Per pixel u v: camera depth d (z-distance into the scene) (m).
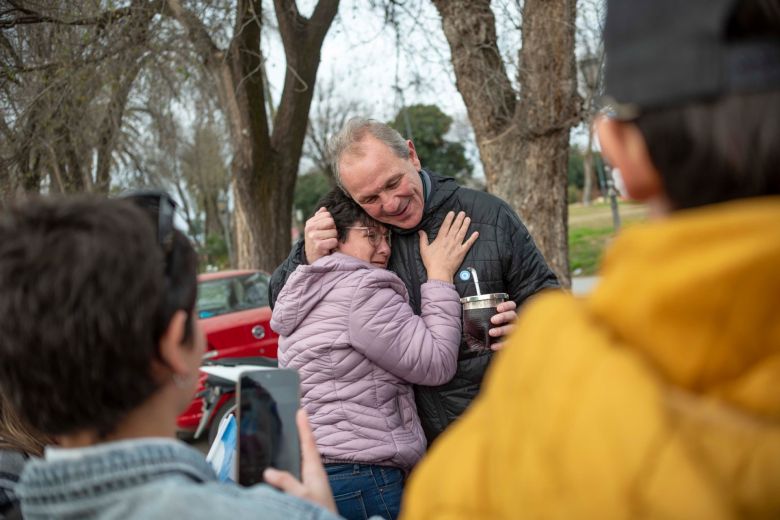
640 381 0.62
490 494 0.72
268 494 0.93
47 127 7.89
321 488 1.16
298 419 1.21
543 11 5.93
